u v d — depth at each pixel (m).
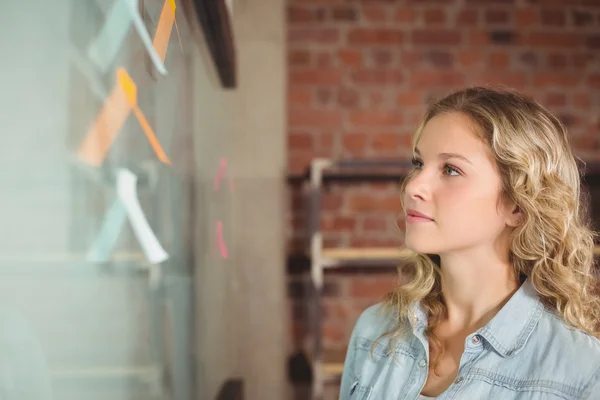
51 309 0.42
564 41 2.88
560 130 0.89
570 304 0.84
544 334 0.84
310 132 2.81
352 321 2.76
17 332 0.37
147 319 0.78
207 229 1.69
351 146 2.81
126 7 0.63
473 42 2.86
